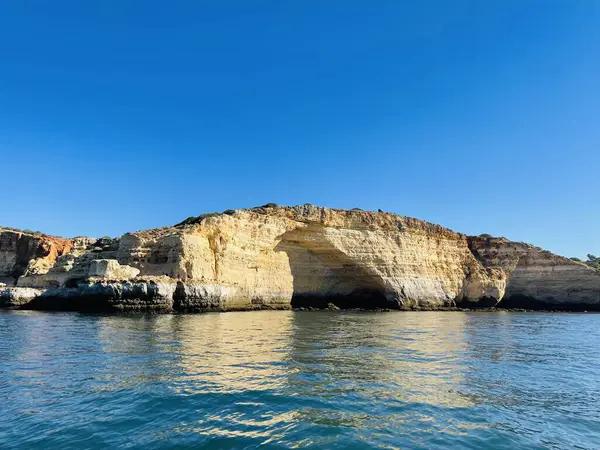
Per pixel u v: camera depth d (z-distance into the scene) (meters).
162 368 12.53
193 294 39.47
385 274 57.72
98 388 10.27
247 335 21.42
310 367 13.12
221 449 6.93
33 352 15.38
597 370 14.28
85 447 6.93
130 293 36.41
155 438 7.33
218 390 10.16
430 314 48.31
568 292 68.19
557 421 8.78
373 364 13.84
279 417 8.46
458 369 13.57
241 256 48.31
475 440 7.56
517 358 16.36
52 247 63.53
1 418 8.21
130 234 44.84
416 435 7.71
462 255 67.94
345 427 8.00
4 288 44.75
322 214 54.94
